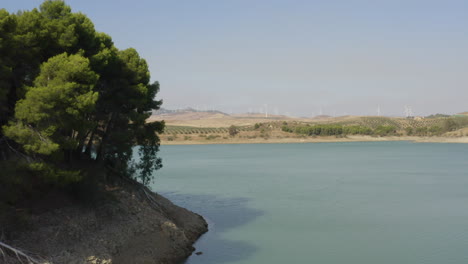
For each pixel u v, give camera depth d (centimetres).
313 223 4300
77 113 2480
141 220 3195
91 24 3189
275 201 5569
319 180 7969
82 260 2388
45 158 2838
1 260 2142
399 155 15550
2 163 2477
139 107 3581
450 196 6041
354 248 3425
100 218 2939
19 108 2395
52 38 2827
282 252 3300
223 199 5706
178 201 5509
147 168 4072
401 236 3809
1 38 2391
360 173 9288
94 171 3441
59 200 2900
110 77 3447
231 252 3281
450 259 3153
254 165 11425
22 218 2478
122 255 2686
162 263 2862
